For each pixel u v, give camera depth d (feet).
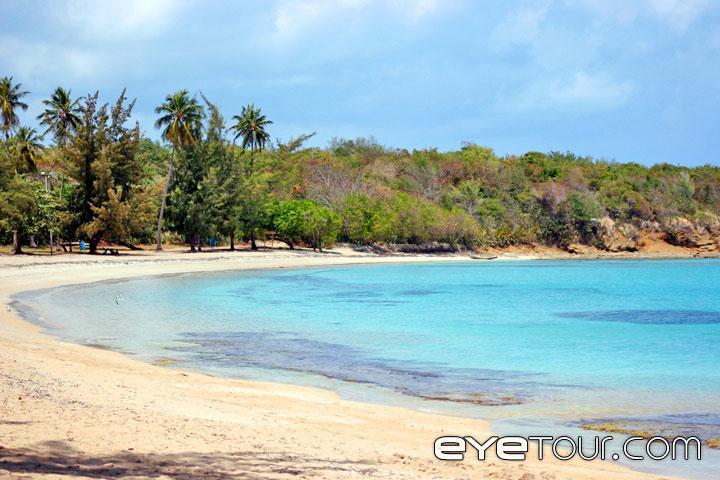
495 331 102.53
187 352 75.97
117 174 227.40
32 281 154.51
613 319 122.72
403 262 296.30
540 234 385.91
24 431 34.04
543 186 410.72
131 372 59.47
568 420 49.39
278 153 358.23
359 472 31.48
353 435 41.19
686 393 59.77
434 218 336.08
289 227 286.66
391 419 47.39
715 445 43.01
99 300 127.95
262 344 83.20
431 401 54.95
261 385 58.03
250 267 235.61
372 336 92.58
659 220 415.23
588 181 432.66
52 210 216.13
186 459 31.17
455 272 247.29
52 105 260.62
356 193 329.93
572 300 157.17
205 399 49.24
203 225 254.68
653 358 80.23
